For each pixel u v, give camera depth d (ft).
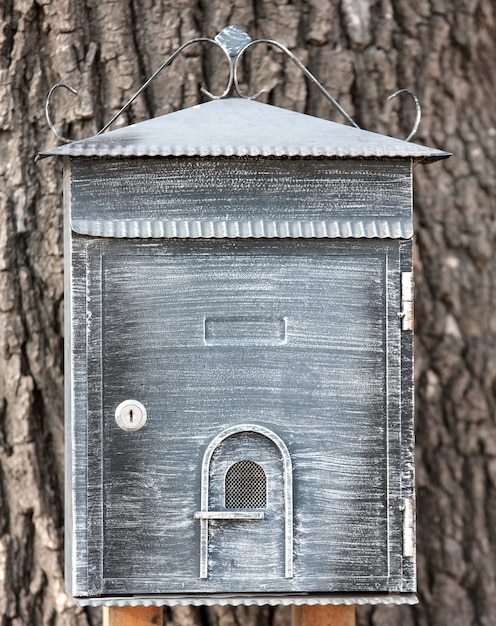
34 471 5.55
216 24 5.65
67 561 4.91
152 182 4.76
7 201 5.56
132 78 5.61
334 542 4.78
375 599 4.74
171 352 4.76
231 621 5.61
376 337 4.81
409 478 4.80
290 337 4.78
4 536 5.56
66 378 4.97
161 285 4.76
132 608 4.92
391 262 4.81
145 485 4.75
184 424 4.76
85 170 4.74
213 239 4.77
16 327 5.54
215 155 4.71
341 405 4.79
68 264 4.86
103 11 5.63
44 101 5.60
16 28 5.61
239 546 4.76
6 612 5.53
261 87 5.65
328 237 4.78
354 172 4.80
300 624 5.06
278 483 4.77
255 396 4.77
